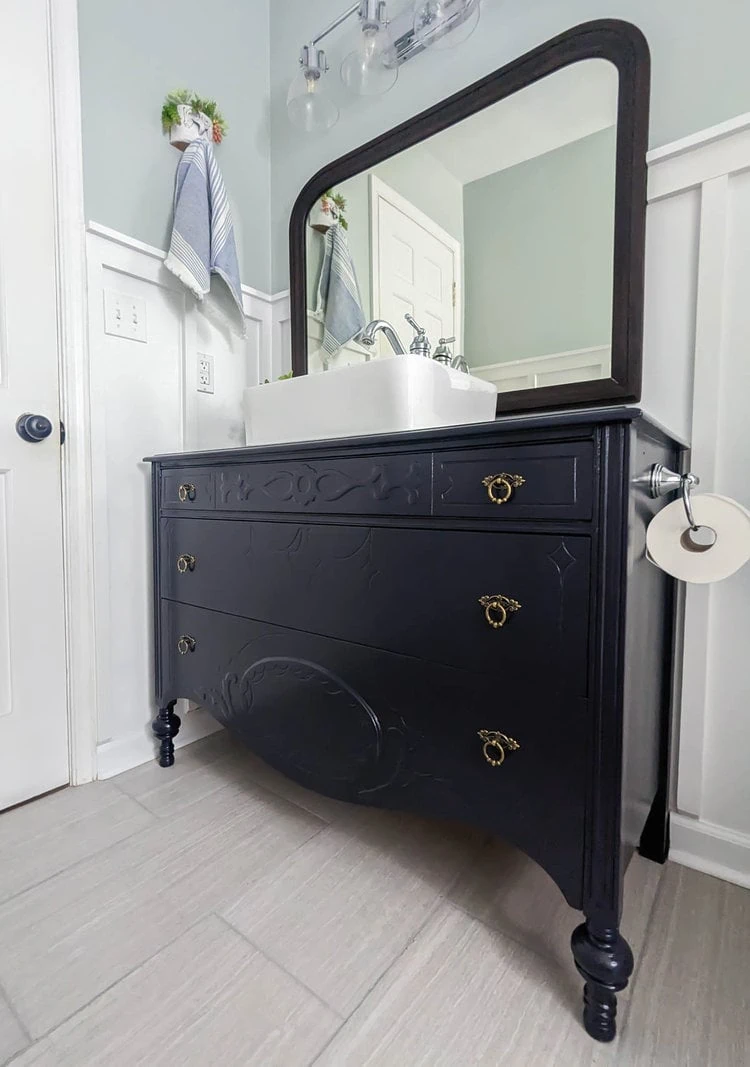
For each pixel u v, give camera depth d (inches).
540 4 44.9
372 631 36.1
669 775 41.0
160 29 53.7
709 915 36.2
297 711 41.1
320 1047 27.0
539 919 35.6
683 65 39.1
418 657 33.9
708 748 40.9
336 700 38.5
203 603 48.5
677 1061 26.5
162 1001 29.3
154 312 54.8
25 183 45.7
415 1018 28.6
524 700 29.8
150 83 53.1
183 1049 26.7
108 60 49.9
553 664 28.6
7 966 31.4
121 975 30.9
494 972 31.5
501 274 48.0
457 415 41.4
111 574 53.1
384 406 37.4
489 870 40.4
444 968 31.7
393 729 35.5
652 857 41.9
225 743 61.2
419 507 33.2
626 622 26.5
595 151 42.7
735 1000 29.8
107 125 50.1
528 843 30.1
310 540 39.3
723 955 32.9
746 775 39.6
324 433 41.5
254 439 47.7
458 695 32.4
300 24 61.6
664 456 35.5
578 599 27.6
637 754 31.3
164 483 51.4
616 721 26.9
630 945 33.6
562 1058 26.6
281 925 34.8
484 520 30.6
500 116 47.2
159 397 55.6
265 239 65.6
